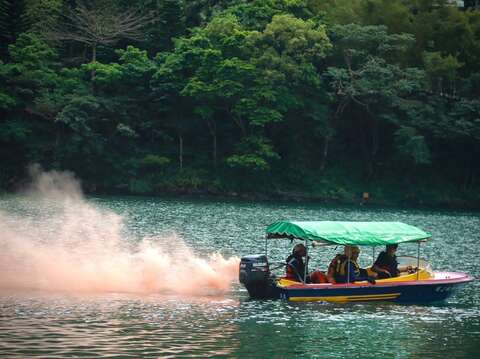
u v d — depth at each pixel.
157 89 87.38
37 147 84.50
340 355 19.91
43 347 19.28
